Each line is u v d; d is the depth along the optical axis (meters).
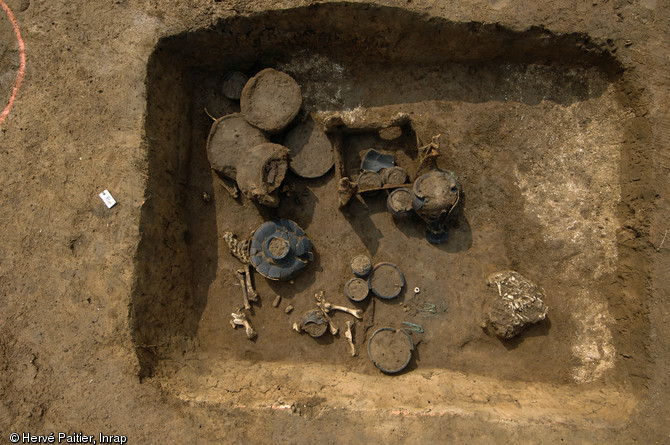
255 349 1.98
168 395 1.73
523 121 1.98
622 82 1.89
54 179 1.80
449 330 1.98
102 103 1.82
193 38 1.86
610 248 1.93
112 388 1.71
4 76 1.84
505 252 1.99
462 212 1.99
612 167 1.94
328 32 1.91
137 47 1.83
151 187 1.82
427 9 1.81
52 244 1.77
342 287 1.99
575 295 1.95
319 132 1.99
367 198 2.00
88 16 1.84
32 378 1.72
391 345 1.95
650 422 1.72
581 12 1.83
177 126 1.96
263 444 1.69
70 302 1.75
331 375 1.92
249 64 2.00
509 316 1.89
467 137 1.99
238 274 1.99
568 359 1.94
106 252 1.77
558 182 1.97
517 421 1.71
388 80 2.00
